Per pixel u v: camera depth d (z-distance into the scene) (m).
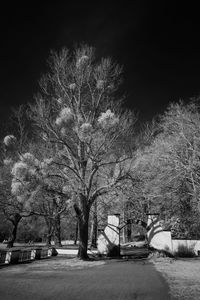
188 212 29.73
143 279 11.39
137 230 55.59
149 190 27.12
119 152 22.47
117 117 21.45
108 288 9.67
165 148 30.16
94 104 24.17
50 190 19.81
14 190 18.06
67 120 20.98
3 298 8.39
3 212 32.41
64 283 10.66
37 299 8.26
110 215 25.88
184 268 14.70
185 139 30.36
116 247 24.55
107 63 24.88
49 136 22.05
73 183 20.56
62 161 22.33
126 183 21.91
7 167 26.66
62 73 24.47
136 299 8.09
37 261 19.34
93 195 21.67
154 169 28.12
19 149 21.39
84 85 24.38
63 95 24.14
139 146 22.66
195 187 27.83
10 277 12.19
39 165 19.17
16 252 18.27
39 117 21.80
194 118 32.25
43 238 58.28
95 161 21.33
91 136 20.80
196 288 9.34
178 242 24.02
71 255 25.39
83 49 25.03
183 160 29.36
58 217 30.83
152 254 21.88
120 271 13.89
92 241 34.25
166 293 8.73
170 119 32.25
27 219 40.56
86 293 8.95
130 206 32.16
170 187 29.36
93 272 13.69
